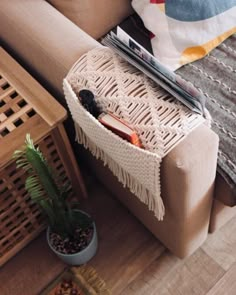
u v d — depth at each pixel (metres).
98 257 1.41
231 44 1.28
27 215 1.35
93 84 0.98
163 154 0.86
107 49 1.02
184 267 1.36
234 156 1.04
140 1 1.26
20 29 1.13
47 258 1.42
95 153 1.18
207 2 1.21
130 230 1.45
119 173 1.10
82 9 1.22
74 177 1.39
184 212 1.04
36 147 1.15
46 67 1.11
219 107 1.14
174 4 1.21
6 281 1.40
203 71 1.22
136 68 0.98
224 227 1.42
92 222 1.34
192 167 0.86
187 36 1.22
